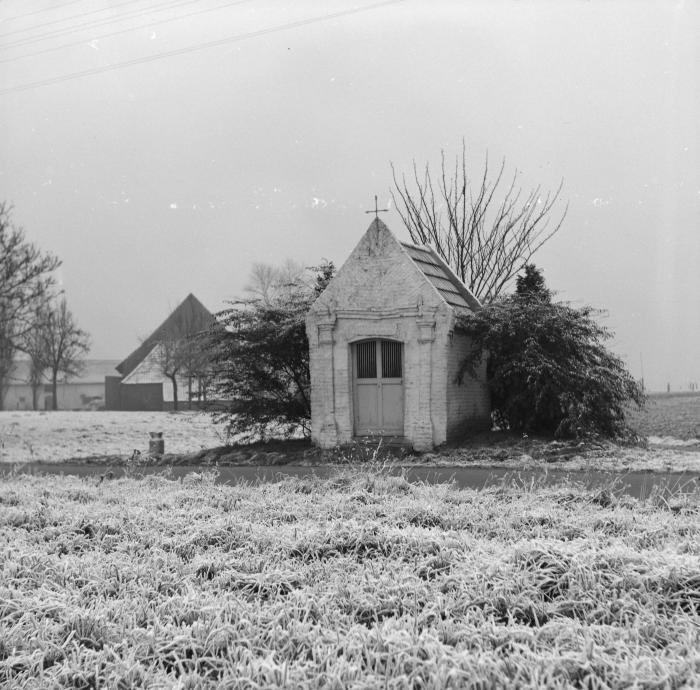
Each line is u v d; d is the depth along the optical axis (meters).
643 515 10.33
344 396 21.14
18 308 40.22
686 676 5.29
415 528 9.80
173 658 6.38
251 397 23.39
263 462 20.44
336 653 6.07
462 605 6.90
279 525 10.65
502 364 21.52
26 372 55.16
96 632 6.87
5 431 33.38
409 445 20.31
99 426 35.56
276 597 7.54
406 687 5.46
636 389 22.33
